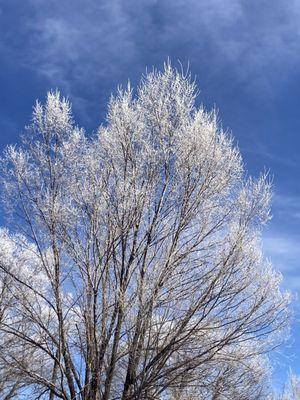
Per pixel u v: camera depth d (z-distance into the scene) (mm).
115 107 11133
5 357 10398
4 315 11164
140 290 9758
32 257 11562
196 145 10531
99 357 9438
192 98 11125
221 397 10531
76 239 10195
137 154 10656
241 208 10461
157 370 9461
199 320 9555
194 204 10320
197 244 10180
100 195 10375
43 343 10133
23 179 10391
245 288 9969
